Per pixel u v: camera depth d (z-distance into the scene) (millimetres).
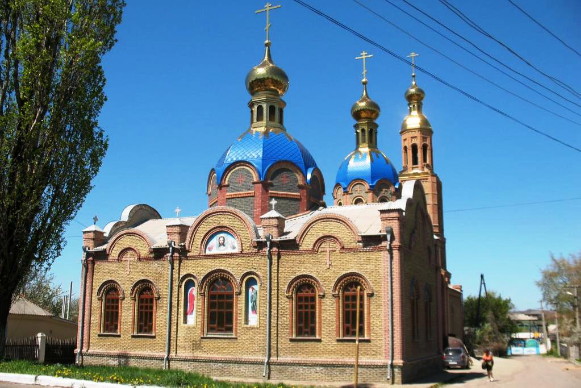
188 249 34594
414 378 30875
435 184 59594
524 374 40531
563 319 82812
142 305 35500
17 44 29500
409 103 61719
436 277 38281
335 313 30656
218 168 42812
